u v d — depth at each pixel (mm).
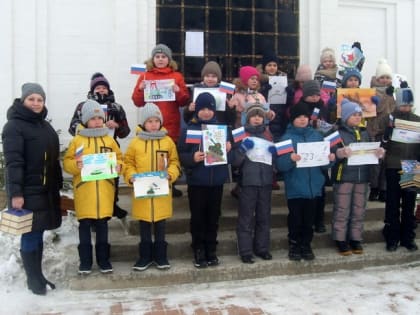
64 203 4719
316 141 4887
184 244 5000
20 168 4039
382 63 6438
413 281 4770
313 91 5348
